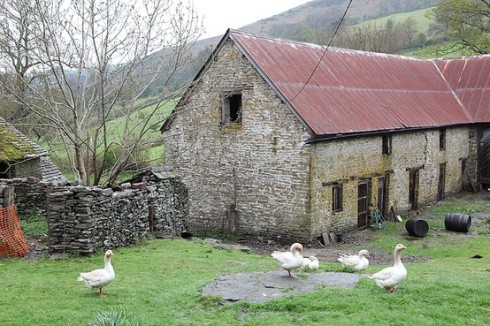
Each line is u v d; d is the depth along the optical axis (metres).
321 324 9.64
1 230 15.39
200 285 12.35
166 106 27.61
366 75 30.80
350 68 30.27
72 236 15.63
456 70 39.53
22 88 22.05
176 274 13.95
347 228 25.23
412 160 29.98
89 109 20.19
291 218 23.67
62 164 33.06
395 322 9.67
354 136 24.91
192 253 17.17
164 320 10.04
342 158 24.62
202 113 26.86
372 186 26.73
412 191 30.61
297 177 23.30
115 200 16.91
